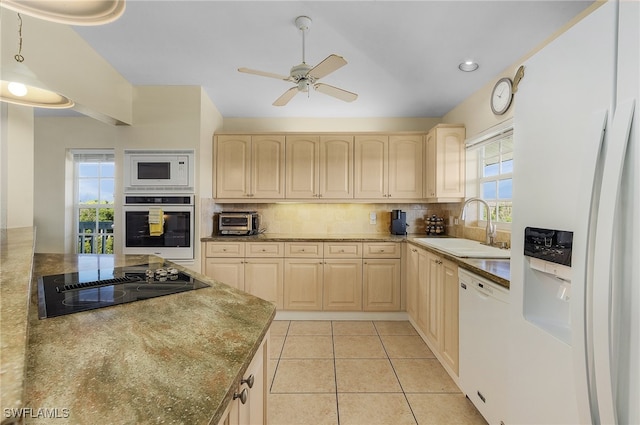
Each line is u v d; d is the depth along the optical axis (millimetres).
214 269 3295
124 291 1266
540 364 1072
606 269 720
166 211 3086
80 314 1008
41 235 3998
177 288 1314
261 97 3338
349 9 1831
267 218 3969
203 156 3211
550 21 1902
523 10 1804
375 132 3605
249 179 3611
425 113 3768
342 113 3803
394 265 3332
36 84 1266
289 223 3971
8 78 1166
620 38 749
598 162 789
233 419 803
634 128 698
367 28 2014
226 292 1275
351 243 3336
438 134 3287
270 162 3613
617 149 722
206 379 648
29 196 2150
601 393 735
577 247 817
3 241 1550
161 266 1761
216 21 1979
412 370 2254
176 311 1053
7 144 2018
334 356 2475
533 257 1089
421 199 3602
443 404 1874
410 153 3609
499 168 2857
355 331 2996
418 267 2908
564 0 1707
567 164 940
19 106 2076
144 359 723
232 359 737
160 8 1860
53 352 747
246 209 3959
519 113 1194
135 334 862
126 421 512
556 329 1056
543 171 1052
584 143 865
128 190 3074
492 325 1542
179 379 645
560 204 969
